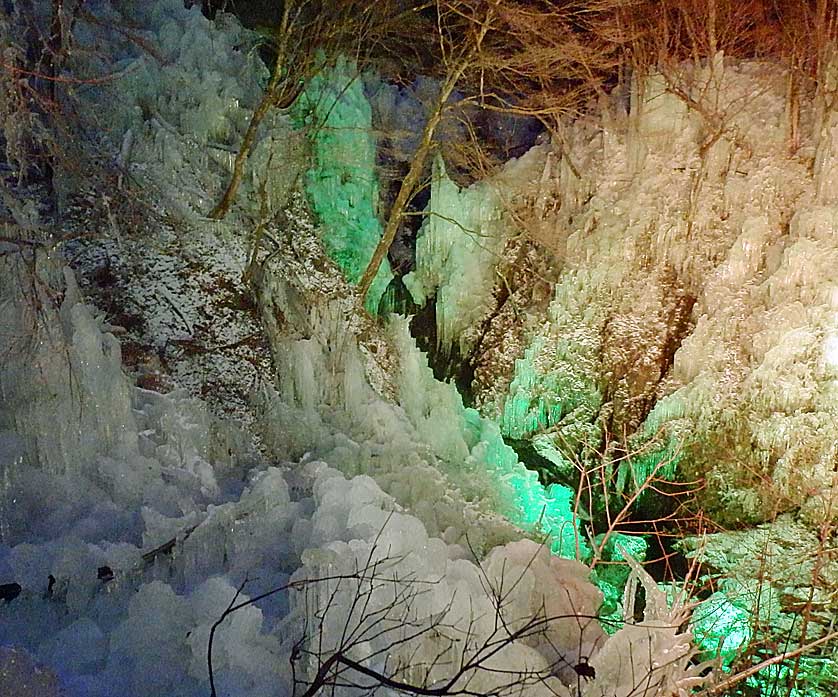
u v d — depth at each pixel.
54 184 8.30
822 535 8.46
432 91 16.34
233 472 7.65
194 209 9.66
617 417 12.49
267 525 6.34
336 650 4.65
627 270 13.21
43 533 5.87
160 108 10.15
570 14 12.91
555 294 13.73
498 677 4.92
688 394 11.48
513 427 13.45
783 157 12.58
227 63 11.47
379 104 15.96
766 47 14.15
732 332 11.66
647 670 5.11
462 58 12.58
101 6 10.48
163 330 8.28
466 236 14.91
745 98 13.19
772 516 10.26
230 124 10.83
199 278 8.88
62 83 8.40
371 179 13.87
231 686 4.55
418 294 15.30
